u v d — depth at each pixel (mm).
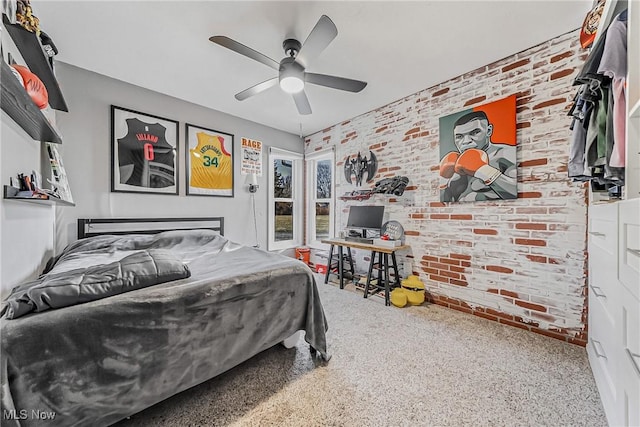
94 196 2443
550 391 1395
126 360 1055
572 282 1899
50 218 1990
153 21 1749
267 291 1552
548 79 1983
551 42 1964
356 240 3191
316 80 1983
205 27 1812
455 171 2496
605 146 1217
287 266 1716
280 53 2107
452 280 2564
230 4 1612
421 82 2594
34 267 1580
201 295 1277
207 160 3225
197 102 3070
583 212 1854
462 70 2379
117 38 1923
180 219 2994
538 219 2047
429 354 1763
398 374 1549
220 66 2309
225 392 1396
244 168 3600
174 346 1182
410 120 2895
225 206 3414
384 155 3170
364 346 1869
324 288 3232
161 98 2848
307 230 4348
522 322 2133
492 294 2299
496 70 2240
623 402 997
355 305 2666
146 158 2738
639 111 1076
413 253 2877
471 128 2385
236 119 3523
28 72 1161
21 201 1325
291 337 1807
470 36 1916
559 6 1624
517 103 2141
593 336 1519
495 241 2279
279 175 4203
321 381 1487
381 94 2859
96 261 1837
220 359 1340
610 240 1186
